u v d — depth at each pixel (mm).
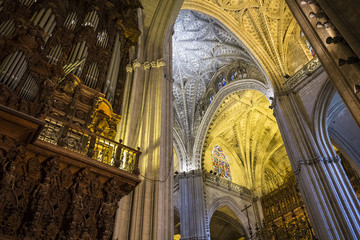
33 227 5199
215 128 27875
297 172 14914
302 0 6926
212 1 19422
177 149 26422
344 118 18688
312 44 7117
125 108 10250
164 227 7867
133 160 7762
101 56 9797
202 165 25562
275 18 19641
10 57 6039
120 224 7547
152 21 13852
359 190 19578
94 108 8539
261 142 29781
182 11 21766
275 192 24797
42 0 8352
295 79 17719
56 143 6691
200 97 27750
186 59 25578
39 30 6922
